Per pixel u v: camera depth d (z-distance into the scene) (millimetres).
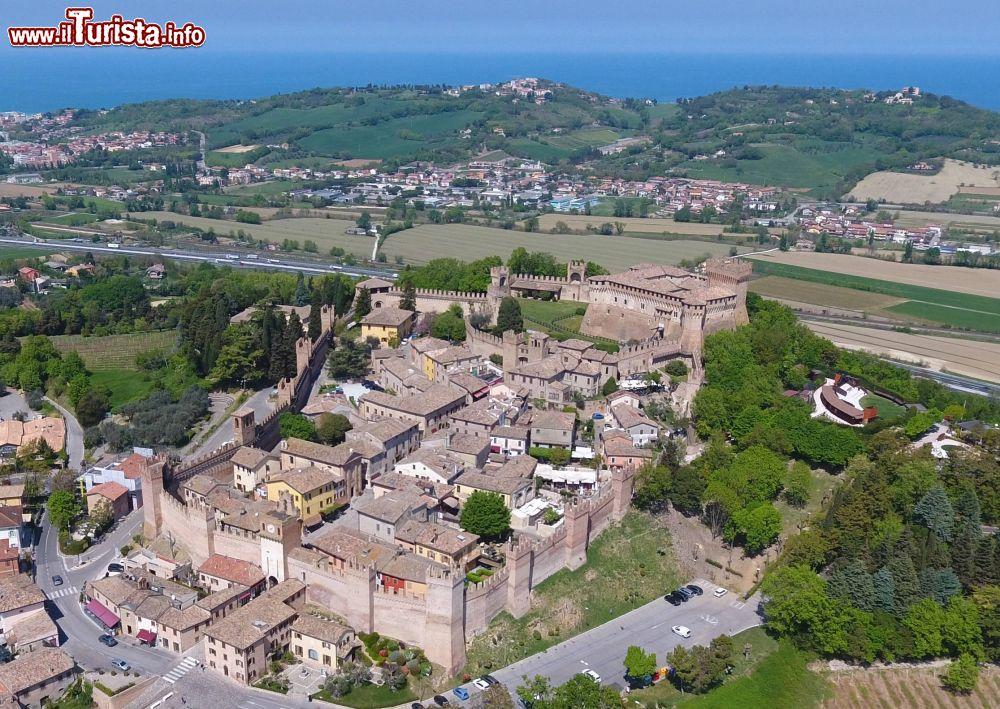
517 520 199250
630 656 169375
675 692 171125
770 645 184875
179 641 176125
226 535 193875
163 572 197875
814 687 177000
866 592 186500
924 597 188875
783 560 199625
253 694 165750
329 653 171750
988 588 187375
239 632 169375
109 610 185625
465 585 173000
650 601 195750
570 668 174375
